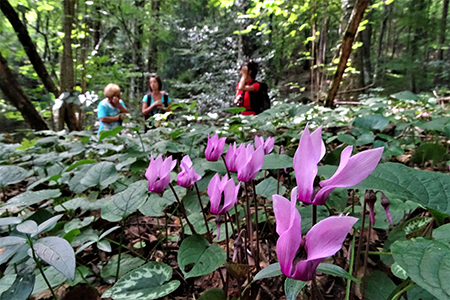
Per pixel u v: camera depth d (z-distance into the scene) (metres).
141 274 1.21
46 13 6.91
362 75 9.08
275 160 1.15
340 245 0.54
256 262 1.43
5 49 6.66
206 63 13.58
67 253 0.88
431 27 11.79
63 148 4.08
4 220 1.00
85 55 7.88
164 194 1.82
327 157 2.13
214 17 13.98
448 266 0.58
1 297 1.03
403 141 2.93
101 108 5.23
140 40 11.11
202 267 1.10
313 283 0.74
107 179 1.78
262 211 1.82
